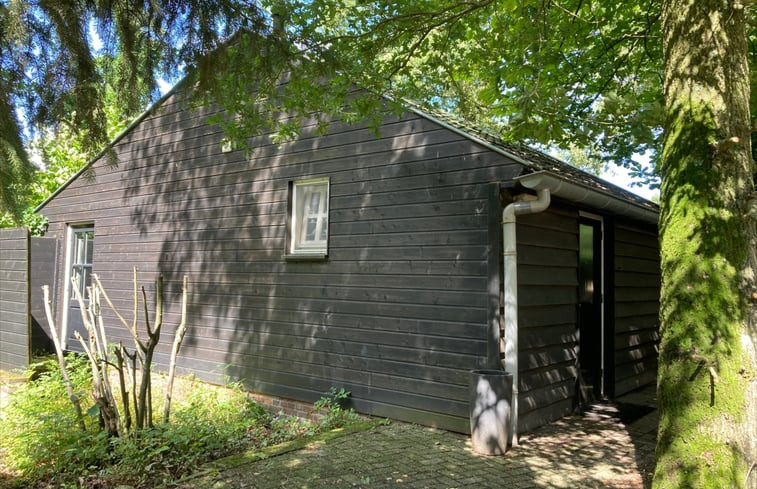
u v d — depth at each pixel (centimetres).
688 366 257
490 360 479
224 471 394
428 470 402
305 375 620
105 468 406
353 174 597
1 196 343
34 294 919
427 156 537
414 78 545
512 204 475
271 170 682
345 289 594
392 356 548
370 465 409
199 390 640
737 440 244
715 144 262
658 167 771
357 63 461
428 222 531
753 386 247
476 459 430
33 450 424
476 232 498
